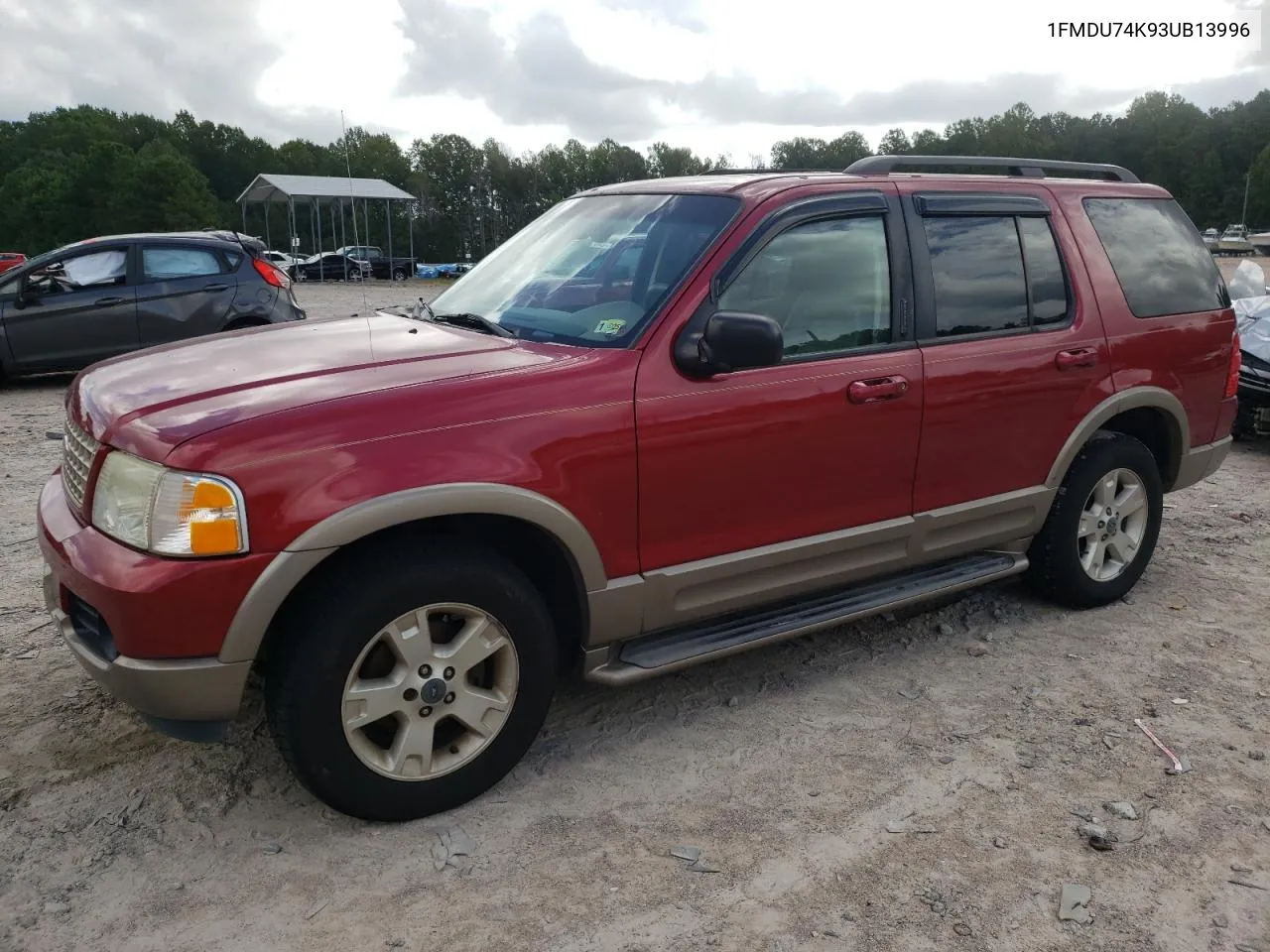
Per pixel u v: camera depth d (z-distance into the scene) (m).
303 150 112.62
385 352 3.17
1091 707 3.65
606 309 3.30
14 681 3.67
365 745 2.79
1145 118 124.94
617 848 2.80
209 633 2.53
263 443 2.55
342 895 2.60
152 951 2.39
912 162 3.93
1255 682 3.86
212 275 10.50
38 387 10.69
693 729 3.47
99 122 112.00
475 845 2.80
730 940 2.45
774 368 3.33
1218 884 2.68
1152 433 4.73
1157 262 4.59
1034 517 4.19
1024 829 2.91
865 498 3.63
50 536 2.85
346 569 2.70
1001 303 3.97
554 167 97.56
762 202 3.40
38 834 2.81
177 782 3.07
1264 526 5.92
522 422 2.86
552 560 3.12
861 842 2.84
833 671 3.93
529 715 3.04
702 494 3.22
